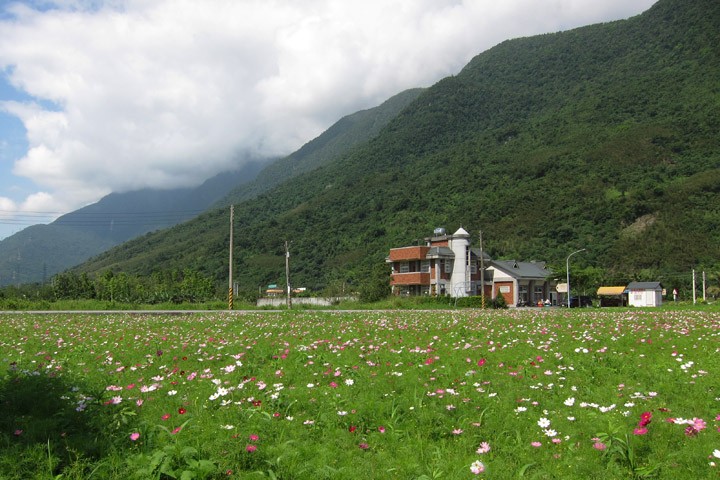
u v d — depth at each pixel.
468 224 96.25
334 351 12.39
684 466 5.45
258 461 5.62
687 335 15.23
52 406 7.55
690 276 75.19
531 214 97.19
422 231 96.31
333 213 122.81
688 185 93.75
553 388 8.48
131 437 6.02
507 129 156.00
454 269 60.59
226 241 112.19
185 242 124.88
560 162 114.44
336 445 6.20
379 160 173.25
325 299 58.06
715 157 101.88
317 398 8.11
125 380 9.52
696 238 81.44
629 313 29.58
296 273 92.38
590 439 6.13
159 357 11.85
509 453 5.87
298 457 5.75
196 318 26.27
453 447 6.12
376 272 64.69
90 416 6.99
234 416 7.06
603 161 110.00
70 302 43.19
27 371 9.71
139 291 56.50
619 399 7.71
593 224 91.38
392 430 6.59
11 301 41.25
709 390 8.16
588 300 65.12
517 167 117.69
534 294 68.19
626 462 5.57
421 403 7.56
